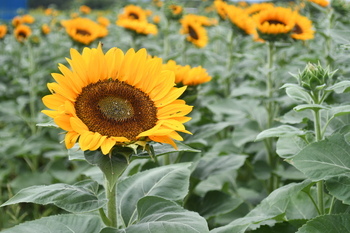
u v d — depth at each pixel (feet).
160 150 7.04
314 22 20.12
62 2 85.71
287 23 15.79
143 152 6.72
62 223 7.24
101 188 14.06
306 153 7.49
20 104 21.81
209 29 29.71
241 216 13.37
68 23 20.62
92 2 80.28
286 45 17.10
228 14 19.93
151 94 7.39
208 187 15.43
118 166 6.13
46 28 32.99
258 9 21.15
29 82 26.48
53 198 6.45
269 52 16.67
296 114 10.45
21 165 19.16
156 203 6.91
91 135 6.08
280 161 15.74
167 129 6.15
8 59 29.63
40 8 76.07
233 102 17.93
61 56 25.70
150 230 6.23
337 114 8.12
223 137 20.12
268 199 8.09
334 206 8.79
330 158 7.39
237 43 23.71
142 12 26.55
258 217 8.61
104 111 6.78
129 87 7.33
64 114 6.24
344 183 7.26
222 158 13.03
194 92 12.10
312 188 10.05
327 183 7.33
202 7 42.45
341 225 7.23
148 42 26.37
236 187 15.74
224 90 22.61
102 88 7.12
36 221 7.24
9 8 58.90
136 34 21.42
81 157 7.23
